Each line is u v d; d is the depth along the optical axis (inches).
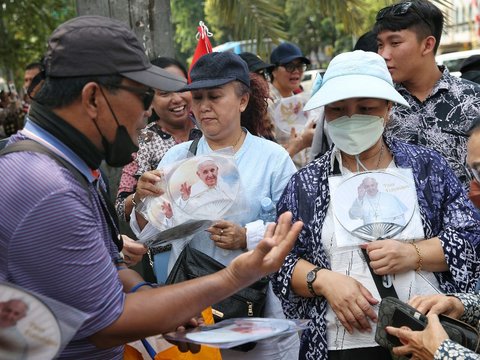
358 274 111.7
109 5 217.2
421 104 148.3
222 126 136.6
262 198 136.4
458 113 145.4
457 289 111.3
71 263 81.0
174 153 144.0
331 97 110.6
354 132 112.5
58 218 80.4
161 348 108.9
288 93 286.2
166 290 86.7
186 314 86.6
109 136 88.6
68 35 86.0
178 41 1154.0
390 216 111.1
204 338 91.8
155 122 181.2
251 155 138.8
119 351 95.6
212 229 128.0
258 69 233.9
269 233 88.4
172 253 139.9
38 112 87.4
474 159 99.2
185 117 177.6
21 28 554.3
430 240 112.0
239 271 86.6
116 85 86.4
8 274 81.2
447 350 91.9
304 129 210.1
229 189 128.0
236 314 126.6
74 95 86.0
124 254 122.0
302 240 116.0
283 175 138.6
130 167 175.9
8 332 75.9
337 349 112.2
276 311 135.0
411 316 99.3
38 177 81.1
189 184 126.5
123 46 86.9
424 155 116.7
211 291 86.9
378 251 109.1
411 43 146.3
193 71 137.3
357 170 117.0
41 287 81.4
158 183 125.8
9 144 87.6
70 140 87.0
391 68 148.5
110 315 83.6
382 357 110.5
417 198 113.3
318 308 114.1
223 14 326.0
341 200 113.0
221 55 136.3
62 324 79.3
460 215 112.5
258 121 158.4
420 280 111.3
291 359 136.3
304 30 1043.3
